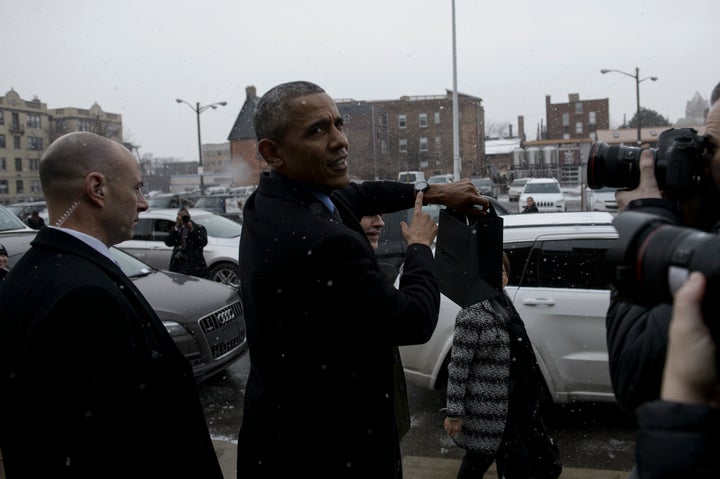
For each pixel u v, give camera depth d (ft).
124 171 5.94
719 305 2.56
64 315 4.73
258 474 5.67
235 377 18.75
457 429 9.29
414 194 6.69
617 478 11.08
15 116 219.20
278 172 5.86
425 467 11.90
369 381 5.47
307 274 5.09
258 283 5.39
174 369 5.78
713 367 2.56
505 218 16.15
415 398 16.22
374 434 5.46
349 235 5.15
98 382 4.70
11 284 5.17
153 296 17.03
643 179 4.17
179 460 5.60
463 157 180.86
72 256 5.24
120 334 4.93
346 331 5.21
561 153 154.10
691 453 2.46
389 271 21.31
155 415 5.34
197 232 28.19
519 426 9.19
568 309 13.50
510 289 13.93
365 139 169.37
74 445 4.63
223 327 17.30
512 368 9.20
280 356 5.43
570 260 13.87
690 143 4.00
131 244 33.86
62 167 5.62
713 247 2.60
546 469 9.42
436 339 14.29
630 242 3.04
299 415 5.38
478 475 9.46
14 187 218.59
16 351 4.85
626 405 3.80
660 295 2.85
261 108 5.70
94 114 241.14
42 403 4.67
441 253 6.25
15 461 4.86
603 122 209.15
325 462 5.39
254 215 5.79
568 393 13.64
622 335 3.86
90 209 5.71
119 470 4.73
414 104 181.47
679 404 2.56
